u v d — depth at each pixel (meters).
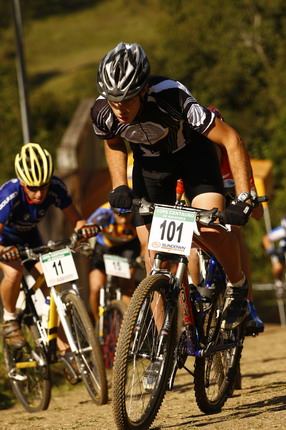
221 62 95.94
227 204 12.90
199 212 9.70
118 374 9.25
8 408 17.88
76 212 15.83
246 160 10.16
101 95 10.39
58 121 89.62
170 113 10.01
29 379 16.19
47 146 76.38
